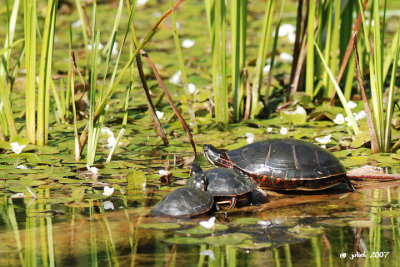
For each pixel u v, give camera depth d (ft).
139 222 19.31
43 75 29.19
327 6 38.34
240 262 15.53
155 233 18.11
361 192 23.54
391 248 16.48
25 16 28.76
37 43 59.93
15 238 17.71
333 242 17.04
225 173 22.54
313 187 23.43
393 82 28.89
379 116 29.17
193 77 48.11
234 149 27.17
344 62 36.04
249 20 79.46
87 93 41.47
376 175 25.38
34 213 20.35
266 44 36.60
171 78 47.50
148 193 23.18
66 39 67.51
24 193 22.95
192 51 61.11
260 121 36.60
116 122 37.24
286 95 40.98
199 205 20.36
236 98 36.63
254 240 17.31
